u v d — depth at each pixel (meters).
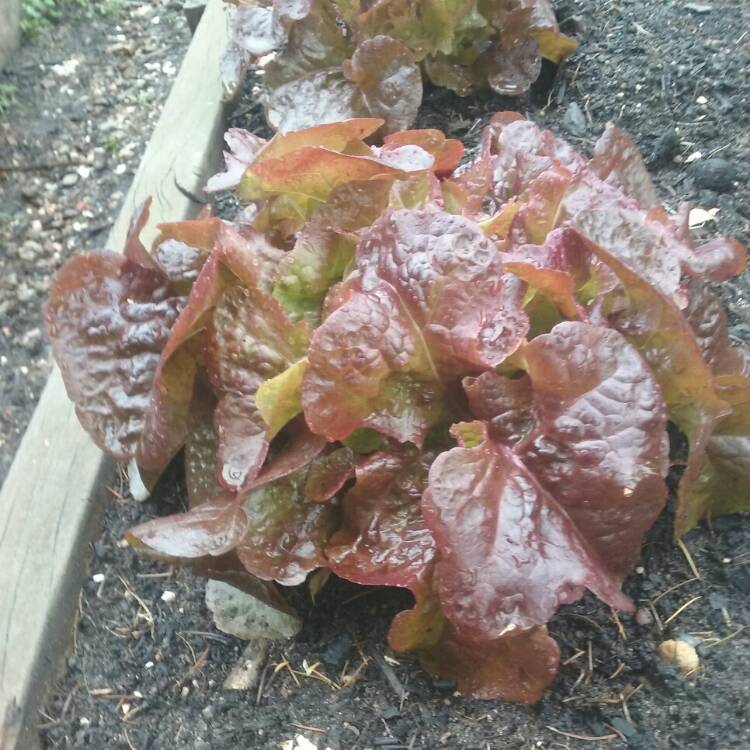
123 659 0.39
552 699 0.34
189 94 0.62
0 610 0.39
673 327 0.31
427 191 0.36
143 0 0.80
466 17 0.54
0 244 0.61
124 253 0.38
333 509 0.34
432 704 0.35
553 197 0.34
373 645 0.37
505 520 0.28
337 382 0.30
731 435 0.36
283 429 0.36
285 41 0.53
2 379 0.54
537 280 0.30
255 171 0.35
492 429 0.31
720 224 0.48
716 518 0.38
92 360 0.37
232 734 0.35
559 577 0.28
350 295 0.31
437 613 0.31
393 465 0.32
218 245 0.32
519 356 0.30
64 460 0.44
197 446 0.37
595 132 0.55
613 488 0.29
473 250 0.30
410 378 0.32
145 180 0.57
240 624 0.38
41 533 0.41
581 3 0.63
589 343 0.29
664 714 0.33
